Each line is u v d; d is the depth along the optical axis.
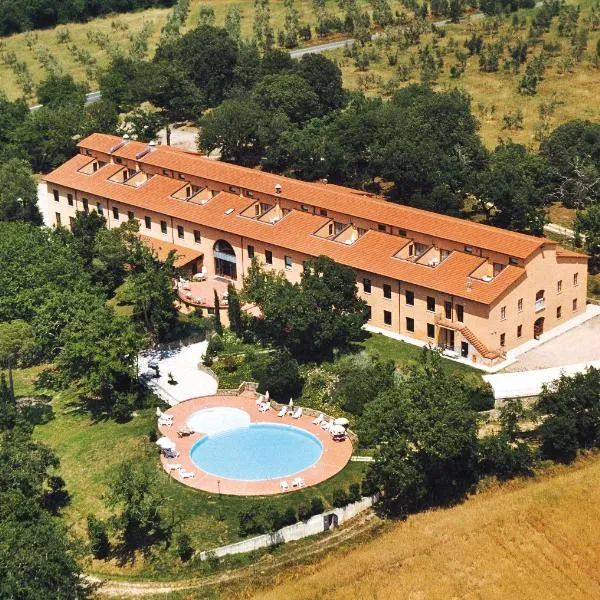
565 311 139.75
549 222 162.88
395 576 97.94
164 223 161.25
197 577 102.12
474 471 112.06
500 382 124.94
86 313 133.25
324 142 178.88
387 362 129.38
